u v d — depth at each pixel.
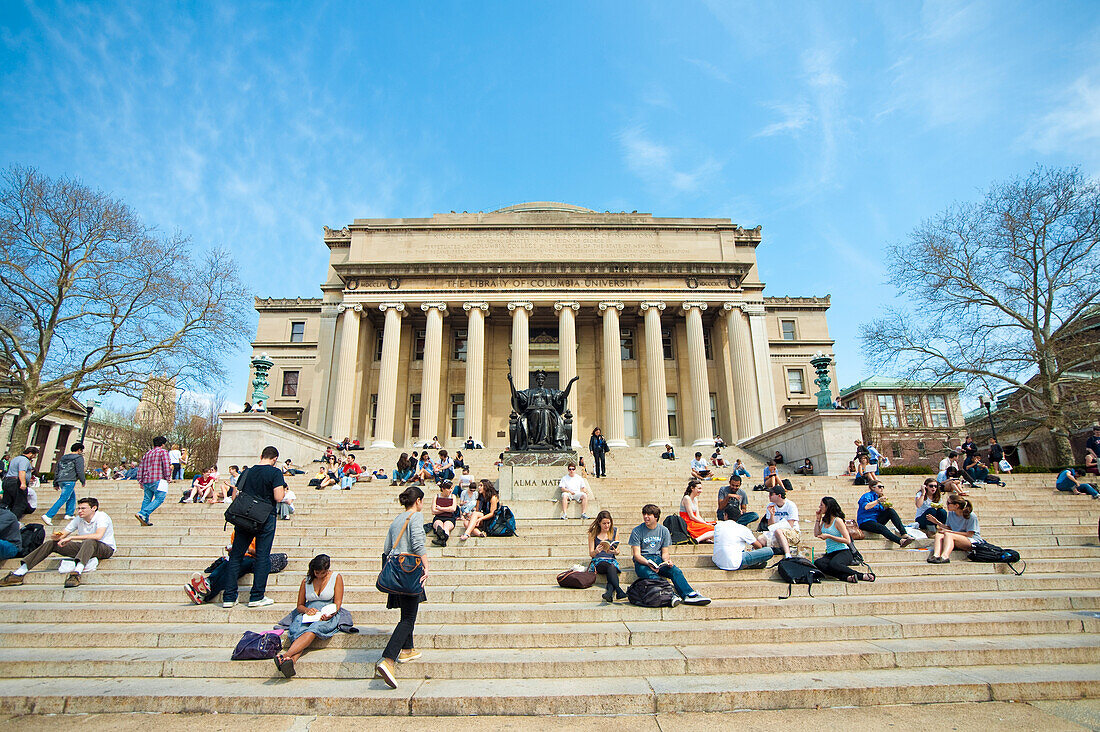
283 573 10.09
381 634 7.40
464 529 12.91
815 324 49.03
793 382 47.41
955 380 33.59
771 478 18.20
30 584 10.09
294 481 23.78
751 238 42.69
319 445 31.20
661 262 38.59
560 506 14.95
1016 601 8.60
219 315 32.62
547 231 41.31
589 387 40.91
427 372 37.25
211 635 7.54
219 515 15.66
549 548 11.72
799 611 8.27
